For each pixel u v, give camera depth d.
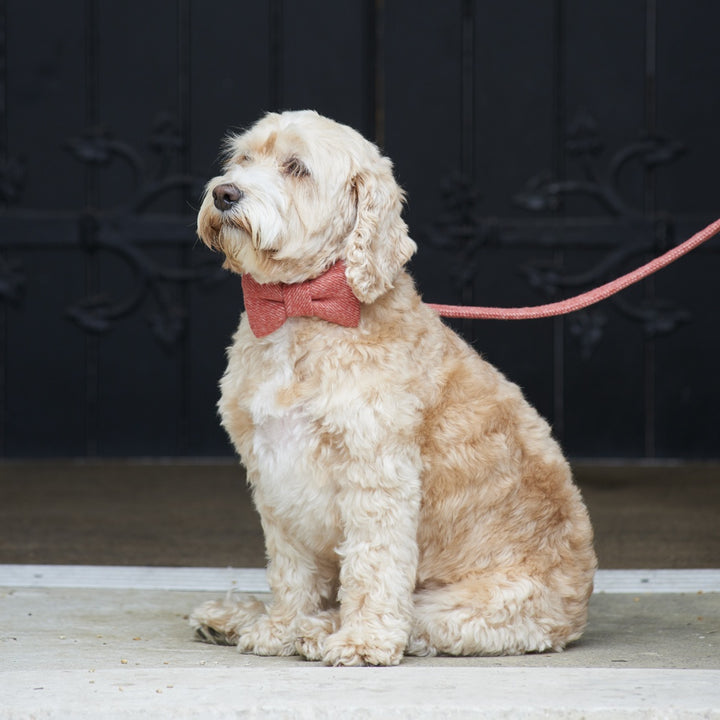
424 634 3.62
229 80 9.02
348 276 3.53
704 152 8.93
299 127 3.68
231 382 3.72
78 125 9.03
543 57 8.96
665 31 8.93
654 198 8.94
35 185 9.04
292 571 3.74
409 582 3.53
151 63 9.01
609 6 8.93
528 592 3.66
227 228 3.58
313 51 9.04
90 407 9.09
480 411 3.71
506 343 9.01
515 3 8.97
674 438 9.01
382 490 3.48
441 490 3.67
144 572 5.13
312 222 3.61
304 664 3.49
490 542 3.73
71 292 9.06
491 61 8.99
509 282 9.00
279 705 2.75
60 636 3.90
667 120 8.93
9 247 9.04
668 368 8.99
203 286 9.06
